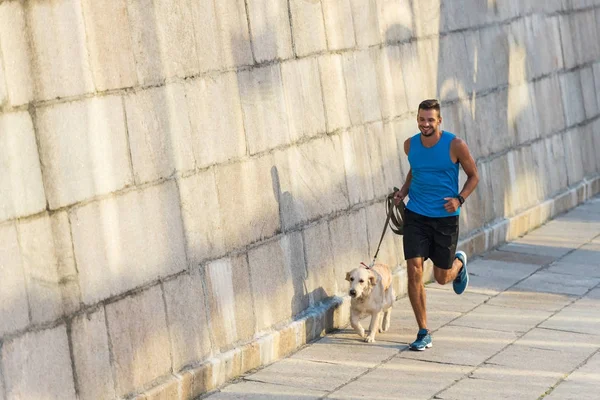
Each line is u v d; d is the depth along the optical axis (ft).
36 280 25.96
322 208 39.04
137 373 29.50
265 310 35.47
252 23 35.06
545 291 44.39
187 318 31.65
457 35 50.26
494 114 53.88
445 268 36.32
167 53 30.96
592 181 66.33
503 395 31.27
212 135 32.89
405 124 45.37
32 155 25.90
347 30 41.06
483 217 52.19
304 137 37.93
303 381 33.01
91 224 27.81
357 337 38.06
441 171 35.37
